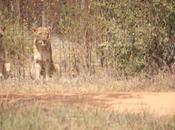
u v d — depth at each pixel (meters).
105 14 18.70
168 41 18.14
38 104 12.49
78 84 16.38
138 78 16.98
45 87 15.98
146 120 10.77
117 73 17.98
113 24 18.28
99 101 13.38
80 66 18.91
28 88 15.91
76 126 10.26
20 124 10.23
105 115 11.16
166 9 17.78
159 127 10.22
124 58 18.06
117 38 18.12
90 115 11.15
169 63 18.17
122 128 10.20
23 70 18.75
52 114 11.23
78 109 11.71
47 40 18.72
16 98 13.97
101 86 15.95
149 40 17.98
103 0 18.53
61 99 13.68
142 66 17.92
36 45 18.75
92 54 18.95
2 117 10.68
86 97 14.09
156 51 18.09
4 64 18.83
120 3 18.17
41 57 18.69
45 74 18.69
